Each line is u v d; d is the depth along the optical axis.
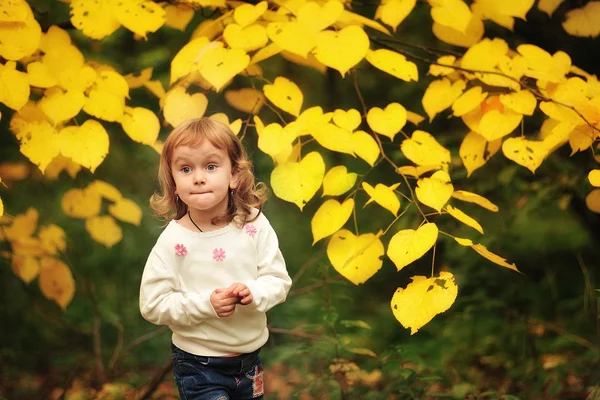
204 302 2.42
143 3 3.15
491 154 3.36
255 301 2.46
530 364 4.39
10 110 4.15
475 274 4.94
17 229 3.90
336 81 5.67
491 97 3.31
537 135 4.16
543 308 4.88
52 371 4.84
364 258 2.93
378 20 4.93
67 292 3.92
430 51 3.65
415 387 3.74
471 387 3.84
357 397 3.81
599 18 3.54
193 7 3.56
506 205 4.74
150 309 2.48
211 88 3.40
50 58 3.10
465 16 3.26
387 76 5.57
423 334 4.96
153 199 2.64
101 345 5.05
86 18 3.12
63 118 3.01
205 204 2.46
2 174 4.38
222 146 2.48
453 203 4.82
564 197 4.24
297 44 2.97
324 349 3.95
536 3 4.17
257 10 3.13
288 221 6.05
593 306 4.80
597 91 3.23
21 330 4.98
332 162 5.64
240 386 2.64
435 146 3.15
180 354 2.58
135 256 5.29
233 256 2.52
